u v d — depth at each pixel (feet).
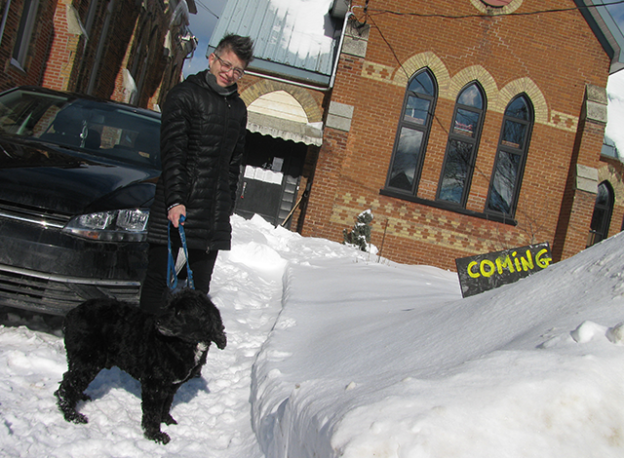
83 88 40.06
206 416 9.53
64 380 8.17
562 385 5.43
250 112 40.04
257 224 34.42
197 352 8.14
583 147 40.24
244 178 42.24
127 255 10.93
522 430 5.08
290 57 40.70
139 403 9.42
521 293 9.53
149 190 12.03
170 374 7.98
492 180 40.91
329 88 40.40
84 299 10.58
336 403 6.46
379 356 9.31
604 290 7.79
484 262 14.02
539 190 40.75
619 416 5.21
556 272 9.68
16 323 11.39
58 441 7.49
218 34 40.63
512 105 41.14
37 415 7.89
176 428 8.83
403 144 40.63
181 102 9.52
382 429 5.16
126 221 11.00
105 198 11.08
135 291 11.17
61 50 36.01
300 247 31.14
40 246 10.23
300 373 9.83
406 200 39.83
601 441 5.03
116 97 47.78
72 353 8.16
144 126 15.69
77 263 10.41
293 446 6.81
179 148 9.39
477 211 40.37
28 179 10.78
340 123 38.50
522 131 41.14
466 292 13.76
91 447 7.56
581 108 40.96
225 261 21.94
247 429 9.03
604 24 39.81
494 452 4.87
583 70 40.83
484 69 40.01
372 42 39.60
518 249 14.23
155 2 54.39
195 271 10.57
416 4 39.63
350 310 15.19
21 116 14.70
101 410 8.76
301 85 40.70
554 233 40.88
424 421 5.12
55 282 10.33
